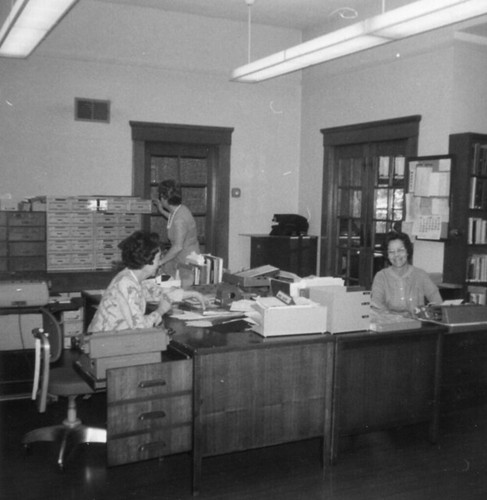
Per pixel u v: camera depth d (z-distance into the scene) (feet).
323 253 23.24
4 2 17.42
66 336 16.56
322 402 10.72
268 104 23.93
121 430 9.41
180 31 22.04
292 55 15.03
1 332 16.80
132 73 21.62
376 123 20.44
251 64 16.78
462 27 17.44
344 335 10.74
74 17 20.52
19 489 9.91
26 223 18.93
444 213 17.84
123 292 10.89
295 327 10.63
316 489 10.11
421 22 11.97
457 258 17.70
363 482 10.40
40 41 14.38
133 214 20.17
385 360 11.23
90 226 19.60
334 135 22.47
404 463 11.16
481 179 17.83
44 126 20.56
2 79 19.94
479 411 13.89
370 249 21.34
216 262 14.84
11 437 12.02
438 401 11.84
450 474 10.73
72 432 11.32
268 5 20.76
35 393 10.59
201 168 23.52
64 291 19.17
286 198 24.54
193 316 11.98
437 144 18.48
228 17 22.35
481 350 12.26
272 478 10.51
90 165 21.26
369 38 13.21
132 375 9.42
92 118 21.12
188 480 10.38
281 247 22.81
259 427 10.21
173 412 9.71
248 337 10.43
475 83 18.47
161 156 22.80
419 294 13.66
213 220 23.65
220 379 9.86
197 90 22.66
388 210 20.62
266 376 10.19
